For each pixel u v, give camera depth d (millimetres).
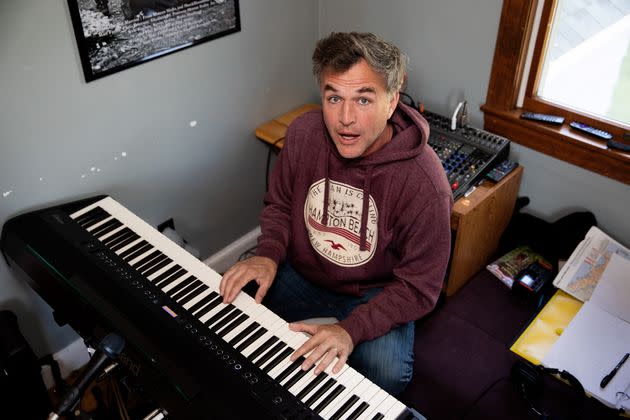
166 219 2252
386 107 1447
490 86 2082
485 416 1737
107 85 1830
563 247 2100
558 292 2033
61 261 1624
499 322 2010
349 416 1236
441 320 2025
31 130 1719
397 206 1569
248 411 1239
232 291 1501
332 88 1403
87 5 1672
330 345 1376
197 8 1941
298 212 1745
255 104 2348
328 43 1402
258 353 1364
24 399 1788
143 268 1599
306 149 1676
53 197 1861
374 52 1353
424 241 1551
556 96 2057
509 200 2129
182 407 1296
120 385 1687
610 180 1949
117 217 1786
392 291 1587
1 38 1563
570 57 1955
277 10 2232
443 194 1532
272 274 1615
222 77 2160
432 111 2322
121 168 2004
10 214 1784
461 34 2076
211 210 2410
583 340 1841
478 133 2113
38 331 2035
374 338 1522
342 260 1702
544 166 2092
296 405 1249
